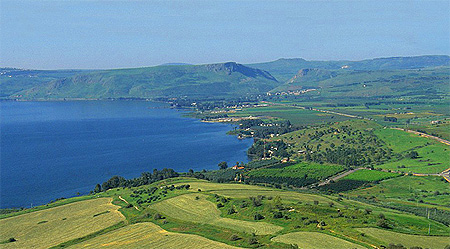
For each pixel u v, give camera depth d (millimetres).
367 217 170875
